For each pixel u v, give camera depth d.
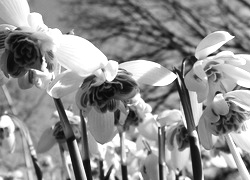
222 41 0.19
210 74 0.20
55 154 0.47
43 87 0.19
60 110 0.18
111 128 0.20
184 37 1.36
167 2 1.37
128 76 0.19
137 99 0.19
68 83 0.19
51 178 0.40
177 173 0.26
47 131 0.26
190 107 0.19
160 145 0.23
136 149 0.28
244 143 0.21
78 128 0.25
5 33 0.19
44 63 0.18
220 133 0.19
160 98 1.16
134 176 0.30
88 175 0.20
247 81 0.20
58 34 0.18
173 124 0.24
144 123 0.25
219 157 0.28
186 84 0.19
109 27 1.38
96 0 1.38
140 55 1.35
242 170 0.19
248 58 0.20
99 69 0.18
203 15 1.36
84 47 0.18
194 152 0.19
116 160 0.29
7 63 0.18
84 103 0.19
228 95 0.20
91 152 0.23
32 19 0.19
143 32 1.37
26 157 0.29
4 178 0.44
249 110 0.20
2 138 0.27
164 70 0.19
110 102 0.19
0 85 0.20
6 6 0.19
